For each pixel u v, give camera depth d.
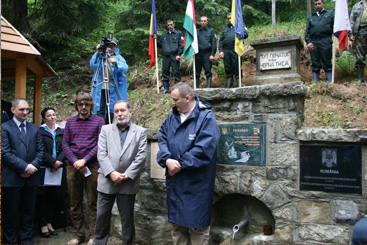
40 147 3.85
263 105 3.26
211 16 9.46
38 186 4.08
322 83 5.77
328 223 2.96
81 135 3.81
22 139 3.66
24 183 3.65
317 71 6.20
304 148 3.08
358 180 2.86
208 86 6.98
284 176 3.14
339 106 5.29
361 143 2.84
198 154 2.84
